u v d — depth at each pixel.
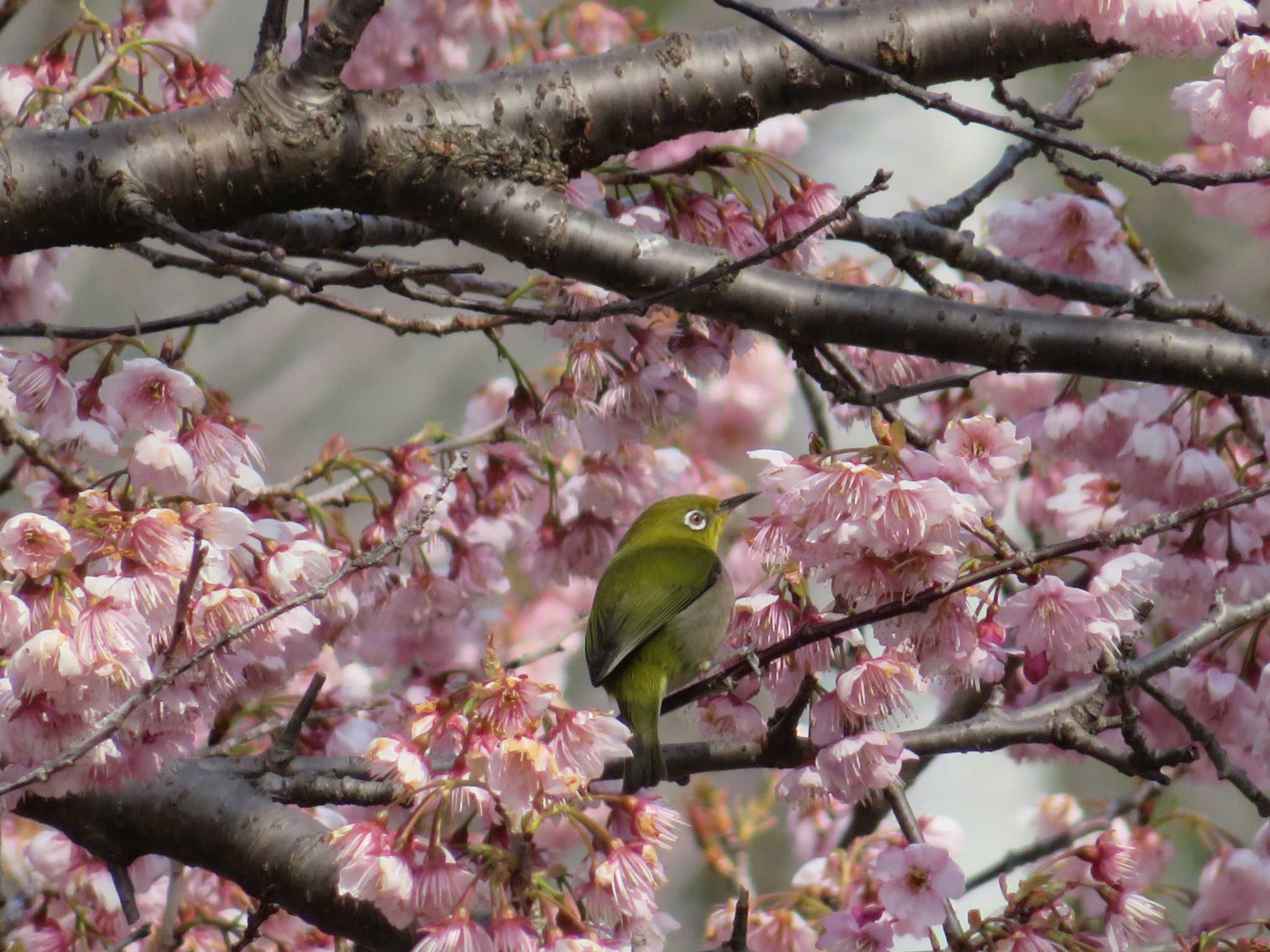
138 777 6.49
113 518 6.12
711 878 17.89
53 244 7.14
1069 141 6.36
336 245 9.17
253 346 25.86
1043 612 6.98
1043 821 12.36
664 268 7.66
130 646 5.77
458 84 7.78
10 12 9.62
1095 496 10.78
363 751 9.70
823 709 7.36
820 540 6.44
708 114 8.22
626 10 12.88
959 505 6.21
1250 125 7.71
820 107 8.44
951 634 6.78
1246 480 9.70
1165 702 8.02
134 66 11.34
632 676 9.35
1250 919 9.45
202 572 6.13
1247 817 20.31
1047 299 10.37
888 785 7.62
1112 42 8.44
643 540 10.33
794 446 20.16
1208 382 7.74
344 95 7.43
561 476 11.74
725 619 9.64
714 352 9.28
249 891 7.75
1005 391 11.62
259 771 8.15
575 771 6.25
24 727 5.92
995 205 24.19
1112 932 7.30
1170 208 23.03
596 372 9.16
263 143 7.25
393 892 6.00
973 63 8.48
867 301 7.76
